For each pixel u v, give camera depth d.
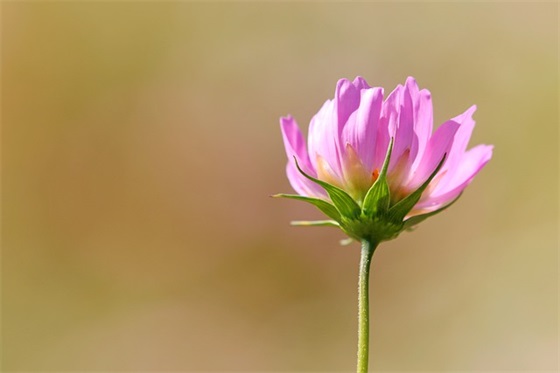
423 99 0.63
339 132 0.63
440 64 1.44
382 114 0.63
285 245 1.39
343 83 0.63
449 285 1.33
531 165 1.37
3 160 1.44
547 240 1.31
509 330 1.26
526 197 1.36
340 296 1.34
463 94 1.43
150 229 1.44
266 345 1.34
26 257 1.42
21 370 1.35
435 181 0.63
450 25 1.45
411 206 0.62
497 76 1.42
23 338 1.36
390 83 1.45
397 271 1.34
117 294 1.41
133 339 1.36
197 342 1.36
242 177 1.44
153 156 1.46
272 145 1.45
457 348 1.27
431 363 1.28
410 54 1.46
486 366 1.24
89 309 1.40
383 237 0.62
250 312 1.37
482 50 1.43
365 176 0.63
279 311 1.36
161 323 1.37
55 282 1.41
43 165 1.46
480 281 1.32
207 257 1.42
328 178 0.63
